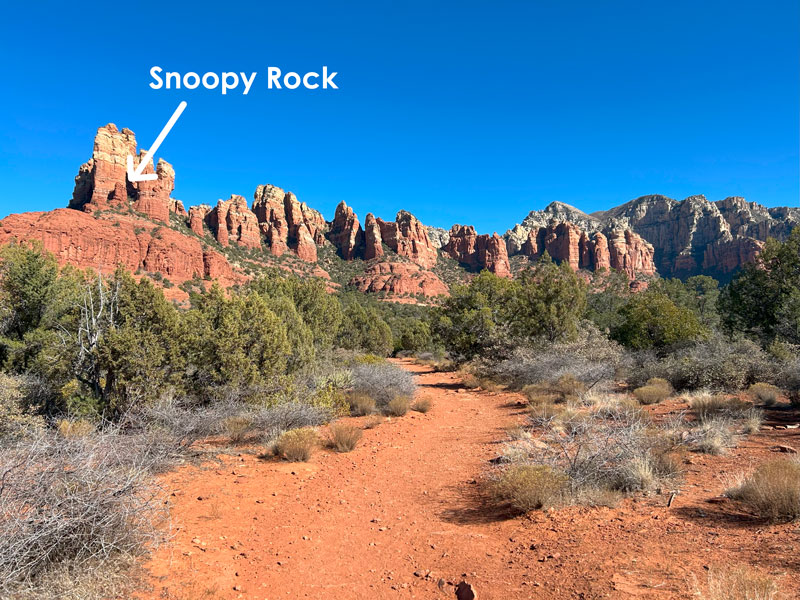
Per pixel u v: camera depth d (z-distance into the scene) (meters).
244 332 11.68
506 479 6.06
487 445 9.45
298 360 14.25
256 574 4.30
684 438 7.66
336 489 7.07
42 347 11.35
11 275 12.70
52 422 8.50
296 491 6.95
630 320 23.30
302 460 8.69
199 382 10.91
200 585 3.94
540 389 15.52
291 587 4.07
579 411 10.96
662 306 22.39
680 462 6.64
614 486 6.02
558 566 4.07
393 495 6.75
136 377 9.38
